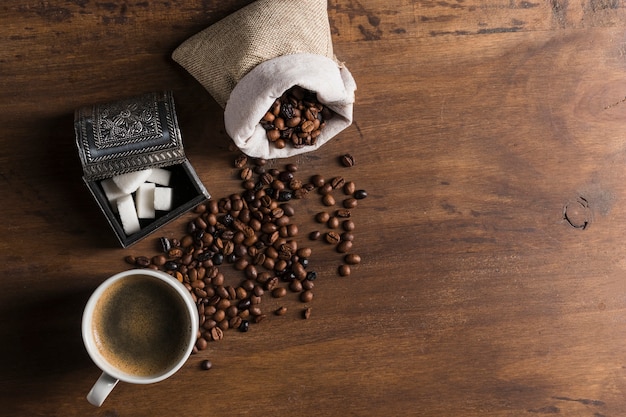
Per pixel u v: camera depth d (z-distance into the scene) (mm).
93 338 626
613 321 697
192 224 660
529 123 688
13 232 655
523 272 695
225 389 677
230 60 614
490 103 683
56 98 648
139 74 651
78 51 645
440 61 675
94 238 661
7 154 648
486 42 677
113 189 637
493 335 695
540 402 700
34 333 663
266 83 597
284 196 665
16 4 635
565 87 688
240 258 670
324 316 683
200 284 663
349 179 677
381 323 687
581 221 698
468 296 692
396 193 682
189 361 673
